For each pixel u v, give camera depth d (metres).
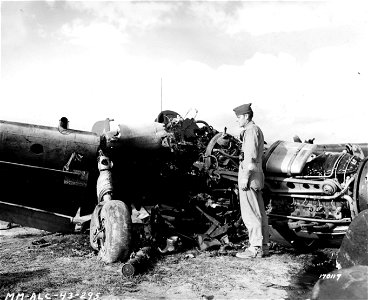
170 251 6.53
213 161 7.31
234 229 7.21
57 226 7.77
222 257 6.34
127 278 5.14
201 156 7.61
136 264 5.29
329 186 5.81
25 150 6.77
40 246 7.34
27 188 7.36
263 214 6.30
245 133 6.22
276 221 6.55
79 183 7.21
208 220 7.47
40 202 7.71
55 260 6.18
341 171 5.87
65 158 7.02
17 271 5.51
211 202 7.37
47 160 6.95
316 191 6.05
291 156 6.49
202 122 8.09
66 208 7.98
